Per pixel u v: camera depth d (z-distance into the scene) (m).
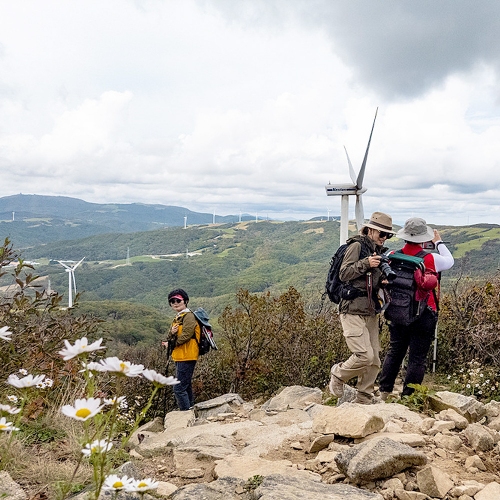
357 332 4.86
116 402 1.74
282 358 8.41
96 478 1.64
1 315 4.11
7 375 3.91
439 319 7.93
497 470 3.17
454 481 2.96
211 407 6.31
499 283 8.12
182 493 2.88
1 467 2.03
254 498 2.68
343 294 4.87
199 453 3.81
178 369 6.20
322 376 8.06
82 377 4.62
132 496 2.71
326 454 3.45
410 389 5.05
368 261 4.67
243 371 8.48
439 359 7.77
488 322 7.45
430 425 3.91
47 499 2.71
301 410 5.20
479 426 3.67
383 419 3.97
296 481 2.84
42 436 3.73
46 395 4.13
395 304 4.84
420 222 5.05
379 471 2.91
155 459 3.93
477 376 6.18
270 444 3.88
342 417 3.79
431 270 4.88
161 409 7.86
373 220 4.99
